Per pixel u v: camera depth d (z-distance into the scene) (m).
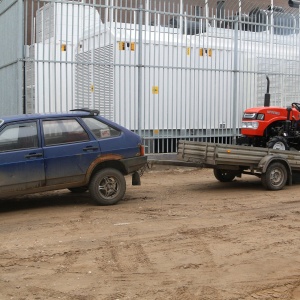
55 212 8.76
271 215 8.46
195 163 10.44
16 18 12.65
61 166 8.68
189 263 6.07
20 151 8.38
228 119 15.21
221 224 7.86
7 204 9.53
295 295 5.15
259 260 6.19
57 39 13.07
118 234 7.32
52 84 12.86
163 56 14.09
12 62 12.99
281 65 16.03
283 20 16.06
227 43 15.10
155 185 11.62
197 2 14.69
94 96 13.34
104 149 9.03
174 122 14.36
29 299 5.03
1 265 6.02
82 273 5.75
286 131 12.89
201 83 14.72
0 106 14.32
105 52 13.46
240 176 11.45
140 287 5.32
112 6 13.29
